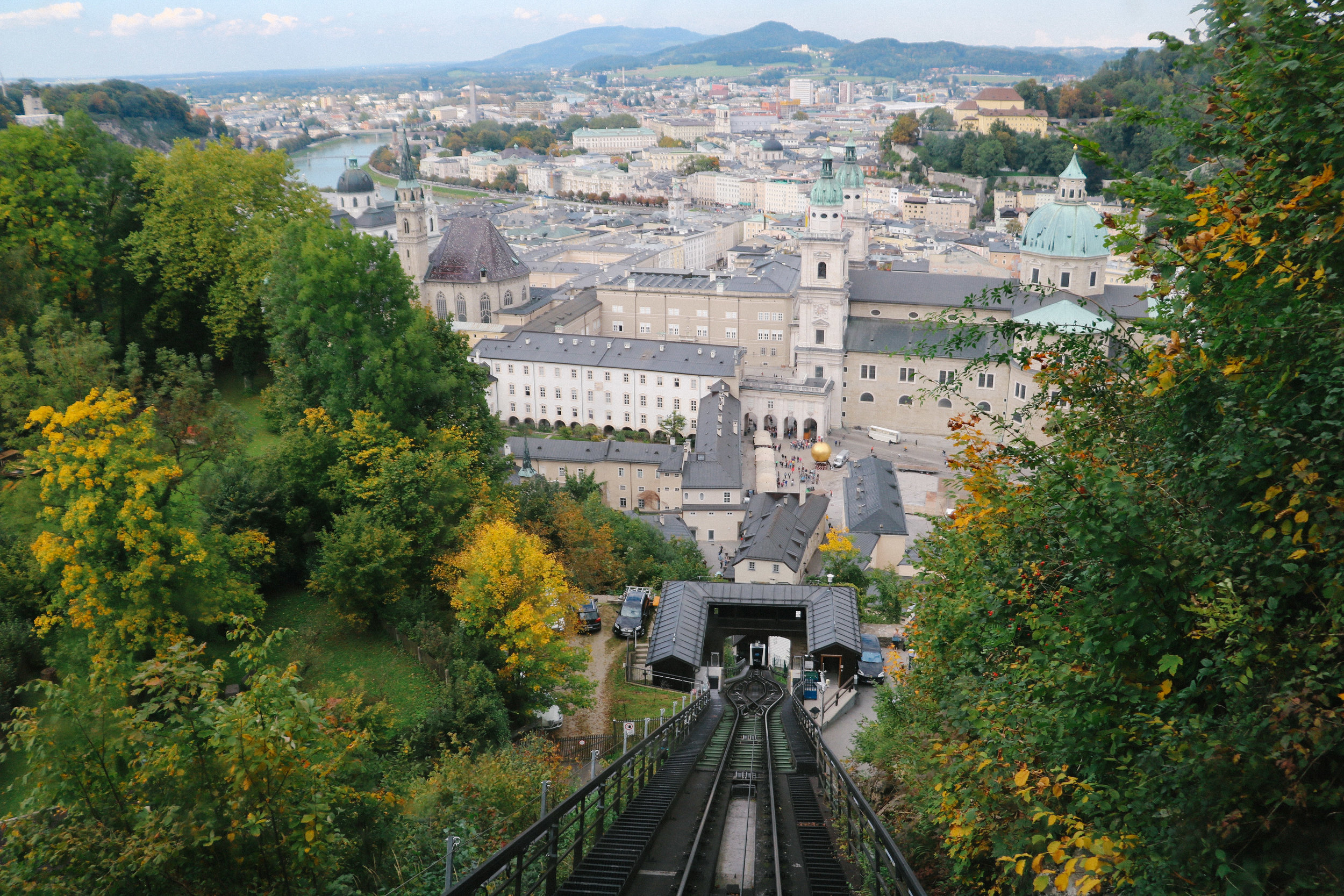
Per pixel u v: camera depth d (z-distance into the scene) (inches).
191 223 3376.0
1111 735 625.3
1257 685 551.2
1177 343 714.2
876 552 4771.2
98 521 1838.1
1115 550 611.2
